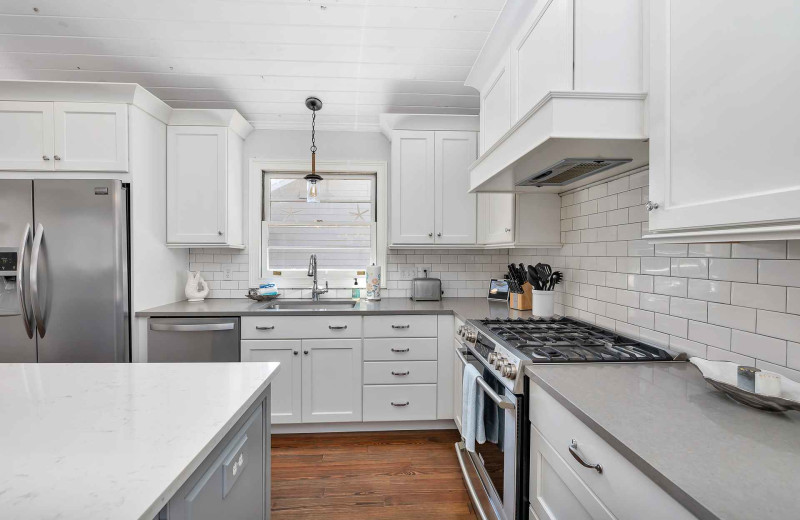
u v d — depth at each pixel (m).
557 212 2.29
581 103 1.11
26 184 2.14
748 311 1.08
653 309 1.49
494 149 1.66
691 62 0.86
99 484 0.57
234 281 3.04
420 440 2.39
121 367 1.18
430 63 2.30
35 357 2.17
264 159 3.06
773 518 0.50
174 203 2.65
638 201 1.58
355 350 2.44
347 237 3.19
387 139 3.14
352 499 1.82
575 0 1.17
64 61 2.24
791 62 0.63
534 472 1.18
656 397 0.95
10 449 0.67
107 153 2.26
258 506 1.06
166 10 1.87
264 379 1.08
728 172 0.76
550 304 2.15
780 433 0.75
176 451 0.67
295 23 1.97
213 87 2.54
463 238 2.82
